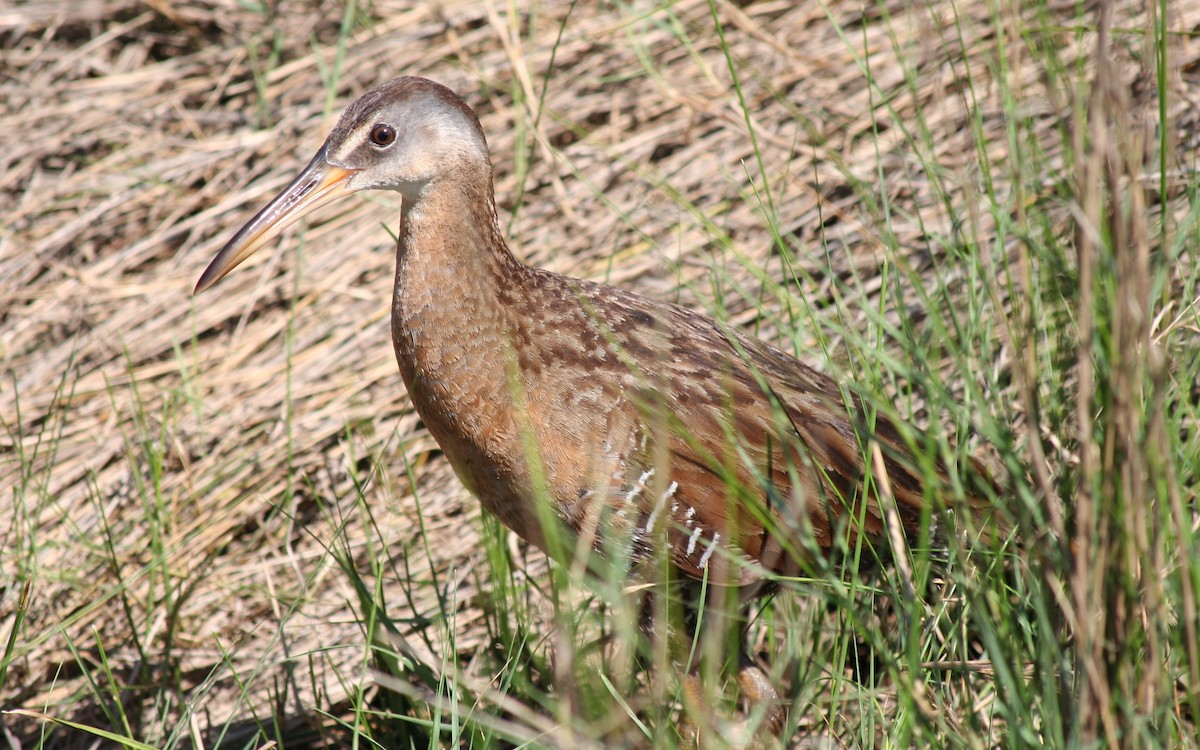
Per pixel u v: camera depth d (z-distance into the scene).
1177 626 5.45
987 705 6.75
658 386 7.18
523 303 7.29
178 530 9.45
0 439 10.09
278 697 8.25
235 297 10.64
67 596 9.20
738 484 6.66
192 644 8.94
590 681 6.19
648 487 7.10
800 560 6.56
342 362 10.07
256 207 11.07
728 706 7.07
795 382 7.49
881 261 9.26
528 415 7.11
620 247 10.17
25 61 12.52
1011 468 5.64
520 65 10.52
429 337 7.29
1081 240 4.93
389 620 7.25
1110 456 5.00
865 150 9.93
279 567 9.27
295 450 9.68
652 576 7.25
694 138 10.63
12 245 11.24
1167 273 6.23
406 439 9.59
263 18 12.54
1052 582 5.38
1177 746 5.79
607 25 11.41
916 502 7.11
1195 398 7.45
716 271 8.90
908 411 7.50
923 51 7.18
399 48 11.73
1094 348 5.25
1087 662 5.05
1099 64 4.75
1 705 8.71
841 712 7.02
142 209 11.32
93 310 10.73
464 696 6.96
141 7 12.72
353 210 10.91
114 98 12.16
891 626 7.41
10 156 11.77
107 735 6.79
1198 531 5.99
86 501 9.72
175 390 9.80
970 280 7.30
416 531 9.21
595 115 11.02
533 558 8.89
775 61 10.75
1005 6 8.31
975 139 6.84
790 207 9.93
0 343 10.70
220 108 12.02
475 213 7.36
